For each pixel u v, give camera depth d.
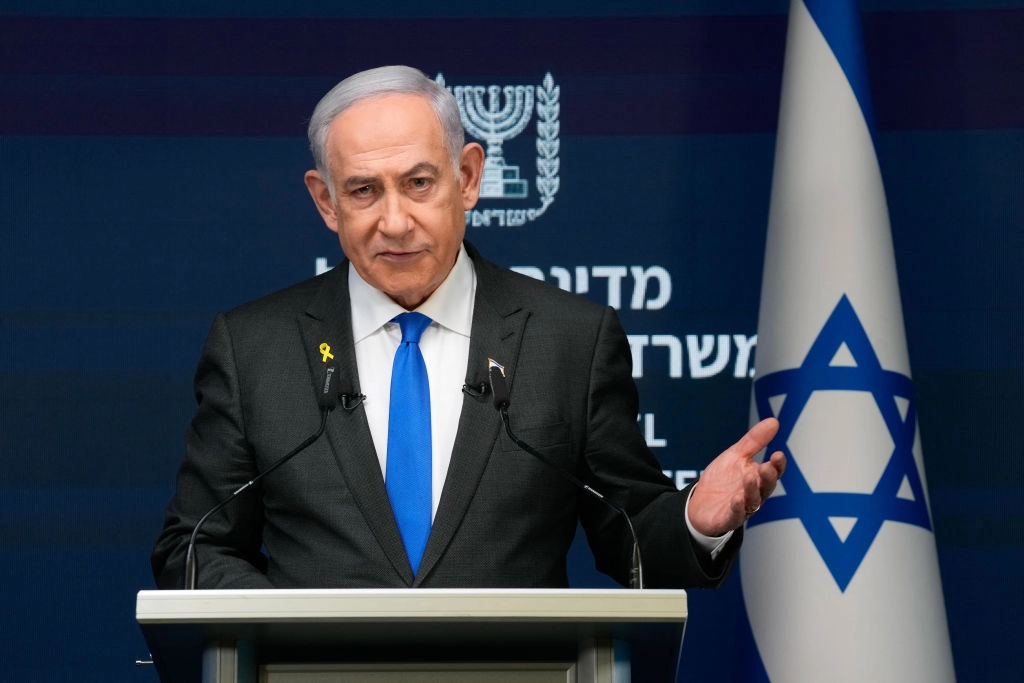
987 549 13.24
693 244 13.80
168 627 5.60
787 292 12.26
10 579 13.06
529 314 8.38
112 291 13.52
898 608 11.45
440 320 8.33
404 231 7.75
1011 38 13.98
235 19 14.00
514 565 7.64
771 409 12.10
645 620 5.61
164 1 13.99
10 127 13.68
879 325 12.04
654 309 13.70
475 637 5.95
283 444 7.97
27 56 13.80
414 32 14.05
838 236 12.23
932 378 13.52
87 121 13.77
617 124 13.96
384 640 6.01
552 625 5.66
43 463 13.24
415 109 7.91
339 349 8.19
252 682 5.96
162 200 13.70
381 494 7.68
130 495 13.27
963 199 13.77
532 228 13.79
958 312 13.60
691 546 7.02
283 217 13.78
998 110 13.89
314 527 7.77
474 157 8.55
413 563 7.64
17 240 13.52
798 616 11.52
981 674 13.07
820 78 12.67
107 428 13.34
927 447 13.41
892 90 13.94
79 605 13.09
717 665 13.20
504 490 7.71
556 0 14.10
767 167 13.92
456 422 8.09
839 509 11.60
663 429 13.52
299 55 13.99
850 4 12.90
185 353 13.50
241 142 13.84
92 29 13.89
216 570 7.50
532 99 13.96
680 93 14.00
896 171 13.82
